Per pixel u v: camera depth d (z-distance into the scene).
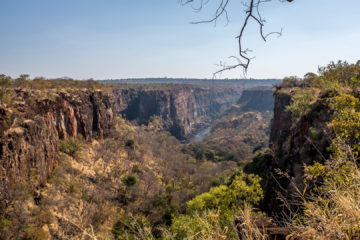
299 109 26.45
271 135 61.88
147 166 66.81
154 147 91.75
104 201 36.06
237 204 16.84
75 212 29.91
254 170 46.88
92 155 54.84
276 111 59.44
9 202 23.81
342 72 17.73
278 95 59.28
